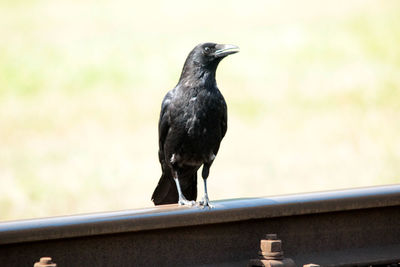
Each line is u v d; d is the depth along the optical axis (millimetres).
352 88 22000
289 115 19641
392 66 24219
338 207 5770
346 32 28594
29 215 11227
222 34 29375
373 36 27703
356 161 14852
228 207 5406
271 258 5172
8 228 4797
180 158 6895
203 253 5395
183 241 5340
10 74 24406
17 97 22172
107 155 15836
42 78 24219
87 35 29766
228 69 25078
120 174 14047
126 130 18406
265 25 30375
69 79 24281
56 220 4945
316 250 5777
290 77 23812
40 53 27219
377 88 21922
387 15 30391
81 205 11797
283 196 5703
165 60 26141
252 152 16031
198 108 6711
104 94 22438
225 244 5473
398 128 17797
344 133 17500
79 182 13469
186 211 5273
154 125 18938
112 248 5137
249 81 23438
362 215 5965
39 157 15734
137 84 23562
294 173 13914
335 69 24359
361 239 5957
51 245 4988
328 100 20875
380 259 5887
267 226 5629
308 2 33875
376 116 19109
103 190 12789
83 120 19438
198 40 28375
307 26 29797
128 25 31438
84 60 26406
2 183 13570
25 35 29797
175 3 35688
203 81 6770
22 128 18609
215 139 6883
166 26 31031
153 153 16047
